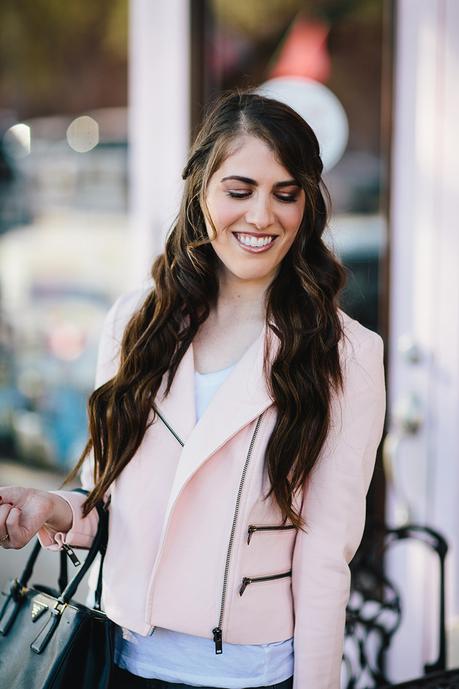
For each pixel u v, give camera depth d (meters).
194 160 1.55
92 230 3.87
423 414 2.80
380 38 2.81
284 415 1.46
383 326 2.87
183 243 1.59
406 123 2.78
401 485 2.85
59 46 3.79
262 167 1.44
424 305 2.78
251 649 1.50
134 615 1.49
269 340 1.50
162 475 1.52
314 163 1.48
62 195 3.95
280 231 1.48
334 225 2.95
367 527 2.52
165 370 1.55
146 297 1.67
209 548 1.47
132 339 1.61
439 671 2.12
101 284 3.89
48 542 1.61
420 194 2.77
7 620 1.58
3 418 4.40
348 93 2.90
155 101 3.41
